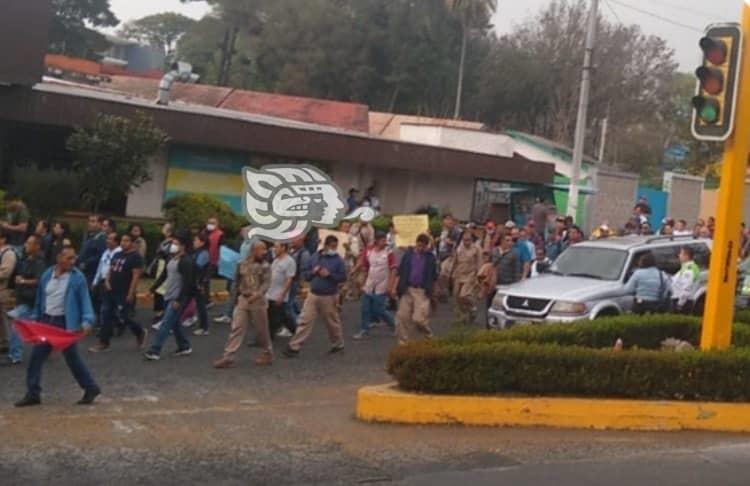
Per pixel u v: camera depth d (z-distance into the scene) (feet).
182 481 29.55
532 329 43.52
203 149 95.61
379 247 59.67
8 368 47.16
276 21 210.38
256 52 213.05
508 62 221.66
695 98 40.24
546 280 59.11
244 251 60.90
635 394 39.47
